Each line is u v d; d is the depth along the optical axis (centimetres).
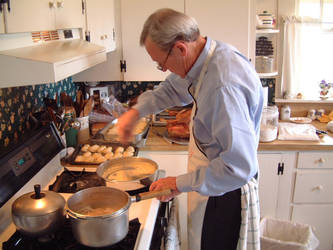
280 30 288
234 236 169
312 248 231
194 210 173
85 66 153
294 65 291
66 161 186
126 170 165
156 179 156
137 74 256
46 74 116
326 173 234
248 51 250
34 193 120
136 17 246
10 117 171
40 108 208
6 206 131
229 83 124
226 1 242
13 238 119
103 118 253
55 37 155
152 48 129
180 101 184
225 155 123
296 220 245
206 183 129
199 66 135
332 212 243
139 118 177
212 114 127
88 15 186
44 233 114
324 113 296
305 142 230
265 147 227
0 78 117
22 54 118
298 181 236
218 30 246
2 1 101
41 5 127
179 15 127
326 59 293
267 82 298
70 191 153
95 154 190
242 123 122
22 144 150
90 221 105
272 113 233
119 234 110
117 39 249
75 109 215
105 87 277
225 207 165
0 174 131
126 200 119
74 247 114
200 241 173
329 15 283
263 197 238
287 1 282
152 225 130
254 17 245
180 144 226
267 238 223
